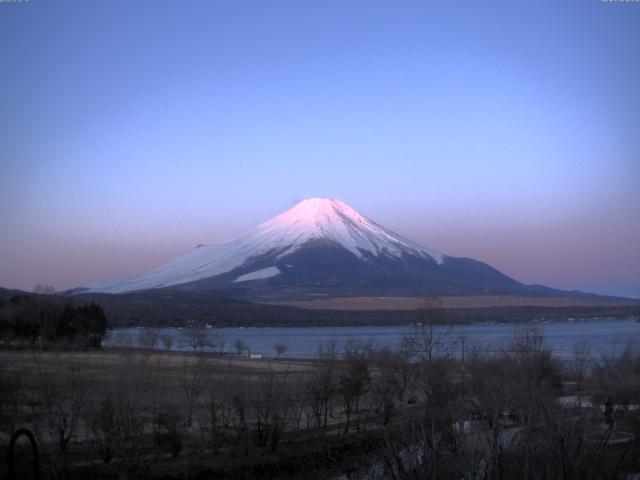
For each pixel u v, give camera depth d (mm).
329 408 44062
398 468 14461
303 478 29625
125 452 28609
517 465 13867
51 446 25641
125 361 42219
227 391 37312
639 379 43594
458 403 20719
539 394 26922
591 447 14797
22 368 40062
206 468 30078
